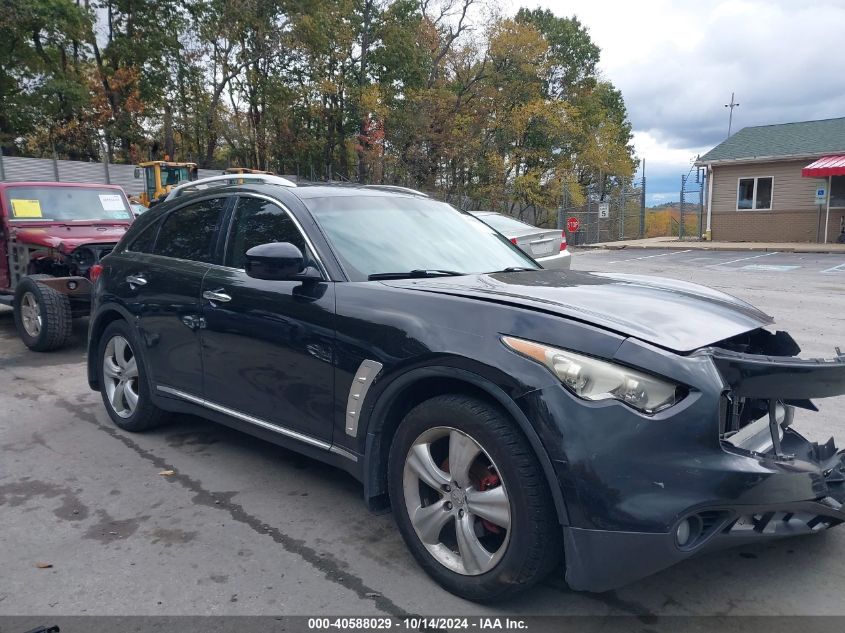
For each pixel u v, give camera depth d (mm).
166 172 26312
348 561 3064
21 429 4934
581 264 19266
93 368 5051
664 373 2359
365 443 3014
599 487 2312
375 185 4457
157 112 34750
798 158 24406
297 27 32094
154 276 4328
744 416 2846
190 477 4031
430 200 4375
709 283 13484
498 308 2678
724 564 3014
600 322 2514
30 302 7477
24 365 6965
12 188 8227
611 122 46062
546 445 2383
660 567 2322
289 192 3783
